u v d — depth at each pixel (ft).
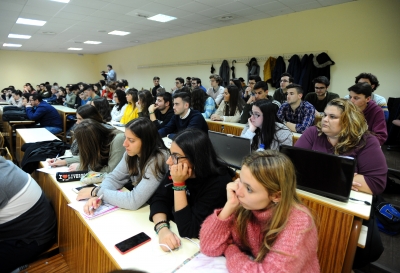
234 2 14.90
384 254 6.00
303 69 15.97
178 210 3.32
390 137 13.01
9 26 21.35
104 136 5.51
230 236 2.96
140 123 4.21
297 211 2.45
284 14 17.03
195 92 13.05
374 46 13.51
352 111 4.47
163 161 4.18
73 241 4.37
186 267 2.73
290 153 4.37
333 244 4.06
